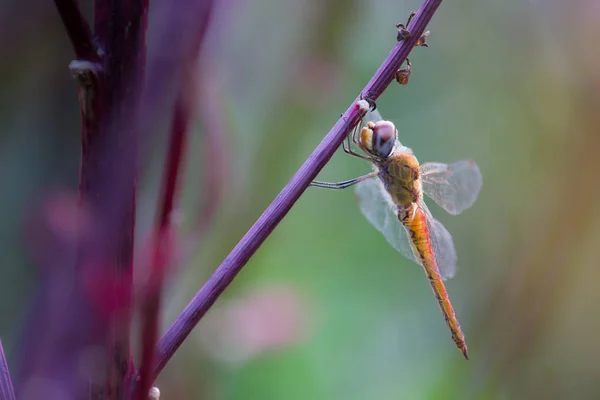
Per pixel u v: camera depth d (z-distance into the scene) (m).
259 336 0.76
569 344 0.81
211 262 0.75
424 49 0.83
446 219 0.84
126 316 0.56
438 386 0.80
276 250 0.81
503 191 0.83
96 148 0.55
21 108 0.73
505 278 0.82
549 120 0.82
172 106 0.53
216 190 0.57
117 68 0.55
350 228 0.82
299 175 0.67
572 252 0.81
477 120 0.83
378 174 0.73
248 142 0.77
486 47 0.82
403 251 0.74
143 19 0.56
